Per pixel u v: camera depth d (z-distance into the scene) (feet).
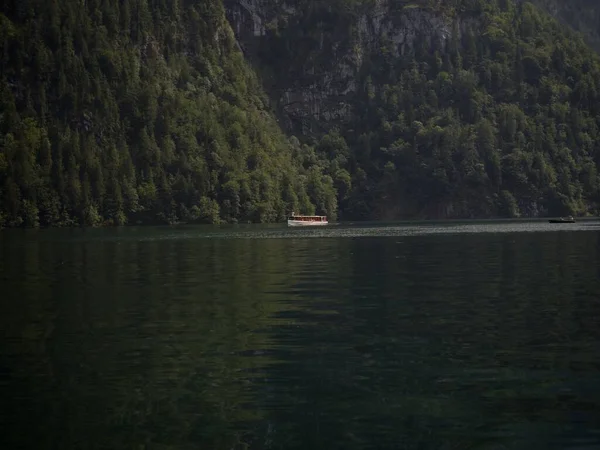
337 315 101.96
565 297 116.16
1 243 330.95
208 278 154.92
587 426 54.70
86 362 74.49
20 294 128.98
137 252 251.39
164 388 65.00
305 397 62.18
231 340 84.84
